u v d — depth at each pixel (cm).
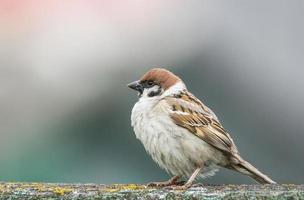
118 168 1093
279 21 1241
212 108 1142
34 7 1246
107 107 1138
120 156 1106
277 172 1116
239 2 1253
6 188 652
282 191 630
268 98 1158
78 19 1240
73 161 1101
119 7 1245
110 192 639
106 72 1172
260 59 1200
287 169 1120
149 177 1088
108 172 1088
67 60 1193
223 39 1211
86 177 1084
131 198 636
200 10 1245
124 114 1127
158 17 1239
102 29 1226
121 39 1216
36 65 1187
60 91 1158
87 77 1170
